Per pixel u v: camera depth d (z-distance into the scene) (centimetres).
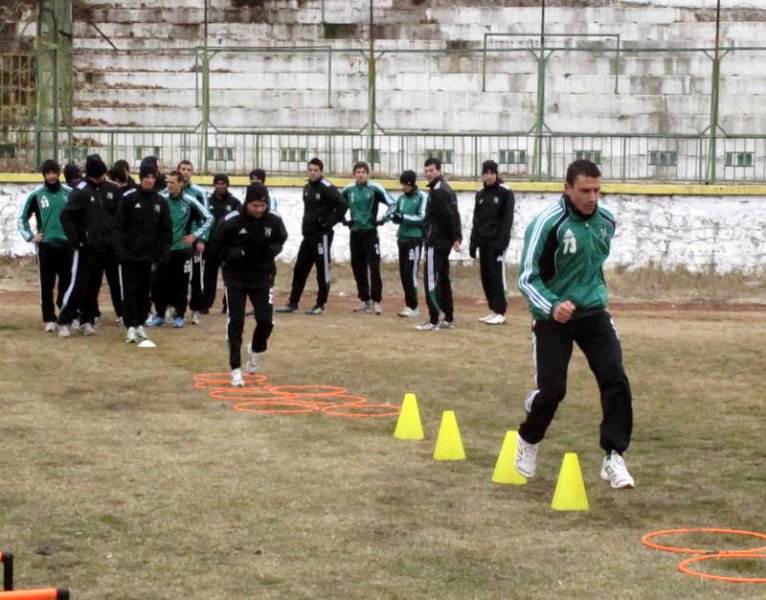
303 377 1681
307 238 2397
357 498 1045
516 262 2925
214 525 957
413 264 2367
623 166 3059
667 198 2884
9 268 2936
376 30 3681
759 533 957
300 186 2970
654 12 3672
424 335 2109
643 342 2044
